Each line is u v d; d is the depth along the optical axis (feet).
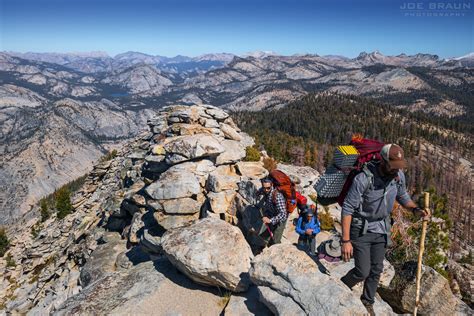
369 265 21.30
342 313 20.84
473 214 403.34
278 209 29.25
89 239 74.49
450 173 567.59
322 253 27.09
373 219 20.40
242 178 46.06
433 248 52.29
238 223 40.73
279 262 25.07
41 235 123.54
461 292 48.39
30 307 77.41
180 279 30.40
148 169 62.95
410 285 29.86
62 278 75.87
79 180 459.32
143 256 49.90
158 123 94.84
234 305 26.50
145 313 26.71
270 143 249.34
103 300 28.22
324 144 616.39
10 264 119.55
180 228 32.94
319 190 21.21
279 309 22.97
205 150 50.78
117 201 75.05
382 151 19.10
